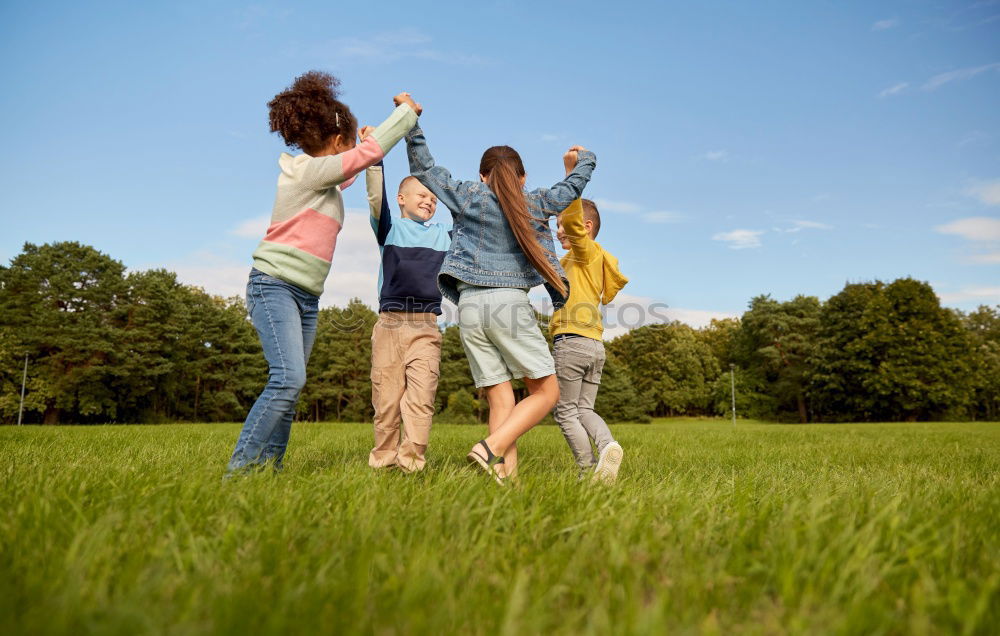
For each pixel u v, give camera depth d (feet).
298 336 10.37
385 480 8.34
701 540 5.66
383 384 11.93
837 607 4.03
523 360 9.93
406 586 3.97
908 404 151.64
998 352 207.41
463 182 10.26
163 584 4.04
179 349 148.15
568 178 10.88
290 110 10.74
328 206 10.71
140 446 17.49
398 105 10.42
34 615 3.39
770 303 190.60
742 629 3.77
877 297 158.71
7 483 7.39
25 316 136.46
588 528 5.83
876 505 7.04
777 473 12.73
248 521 6.07
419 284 11.76
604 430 12.84
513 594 3.76
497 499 6.70
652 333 208.44
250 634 3.30
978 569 5.06
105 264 140.56
